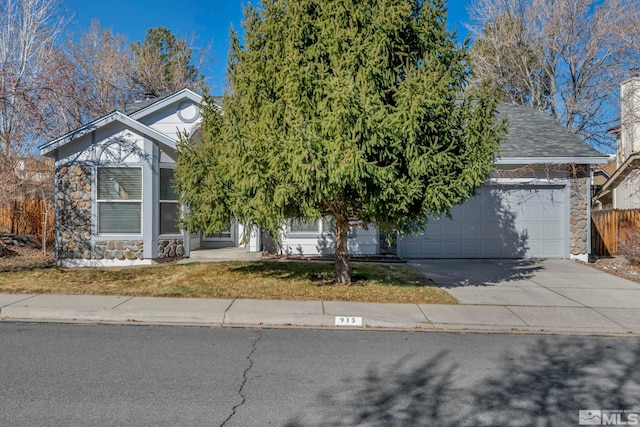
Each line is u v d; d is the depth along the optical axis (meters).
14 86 11.96
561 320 6.70
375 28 7.10
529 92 23.94
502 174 12.49
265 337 5.88
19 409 3.63
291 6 7.29
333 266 10.76
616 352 5.37
